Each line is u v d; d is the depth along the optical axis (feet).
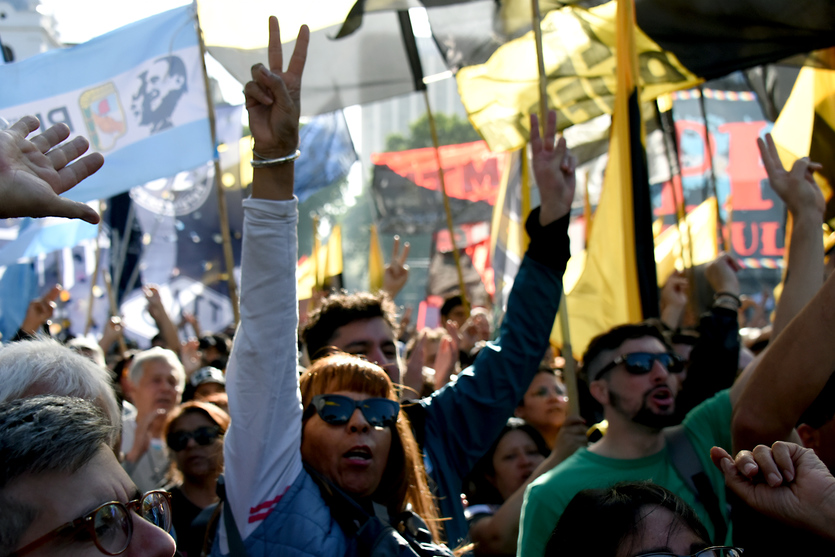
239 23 13.88
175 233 29.55
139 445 12.36
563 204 8.86
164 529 4.12
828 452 5.97
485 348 8.64
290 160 6.48
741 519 5.39
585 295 13.11
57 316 30.50
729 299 11.75
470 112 14.80
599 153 21.77
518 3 14.02
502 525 9.58
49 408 3.69
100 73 15.71
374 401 6.75
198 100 15.37
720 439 8.74
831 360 5.30
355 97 15.70
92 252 31.24
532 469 11.09
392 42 15.83
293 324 6.52
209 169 29.55
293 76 6.57
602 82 14.30
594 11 14.17
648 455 8.77
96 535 3.58
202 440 10.40
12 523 3.43
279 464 6.36
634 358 8.86
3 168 4.17
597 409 13.41
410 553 5.72
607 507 4.62
